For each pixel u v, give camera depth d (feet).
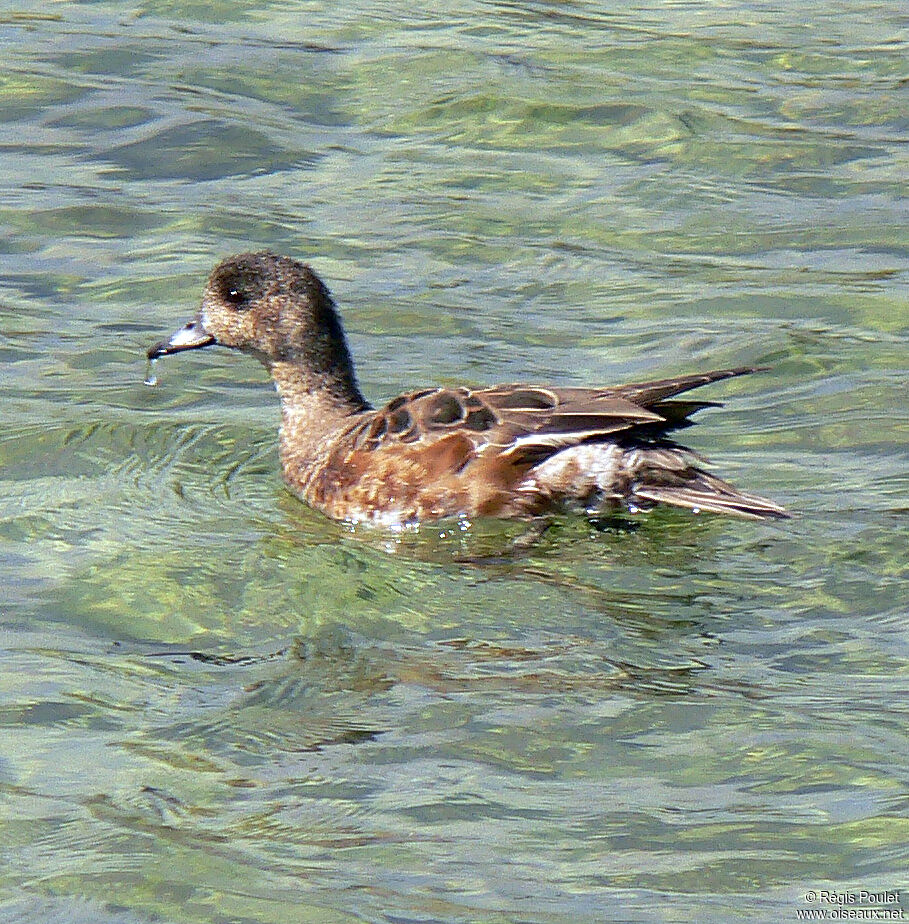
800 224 65.00
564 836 30.63
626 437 44.04
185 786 32.30
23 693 35.60
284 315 48.47
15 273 61.36
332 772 32.60
